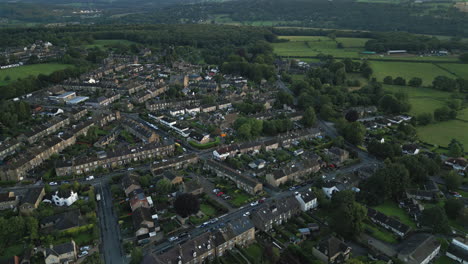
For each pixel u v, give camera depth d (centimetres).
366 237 19550
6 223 18638
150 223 19662
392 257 17688
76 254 17900
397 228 19950
